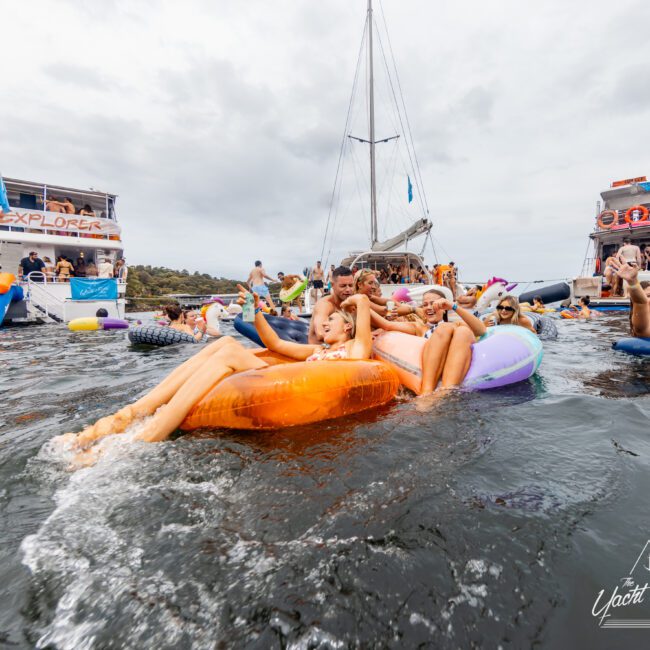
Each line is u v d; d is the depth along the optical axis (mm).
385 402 3150
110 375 4793
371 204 22250
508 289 9148
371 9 22266
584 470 1961
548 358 5230
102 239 18203
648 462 2047
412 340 3889
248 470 2061
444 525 1541
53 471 2129
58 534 1586
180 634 1126
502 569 1311
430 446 2283
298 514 1662
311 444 2365
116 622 1172
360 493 1797
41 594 1281
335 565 1357
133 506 1767
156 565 1399
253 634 1117
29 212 16422
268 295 15406
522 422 2662
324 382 2744
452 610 1164
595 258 21406
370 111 22172
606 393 3422
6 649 1090
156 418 2535
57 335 10391
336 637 1096
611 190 20969
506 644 1057
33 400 3652
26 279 15266
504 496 1736
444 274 14930
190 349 7219
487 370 3568
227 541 1514
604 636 1068
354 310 3775
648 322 5305
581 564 1323
